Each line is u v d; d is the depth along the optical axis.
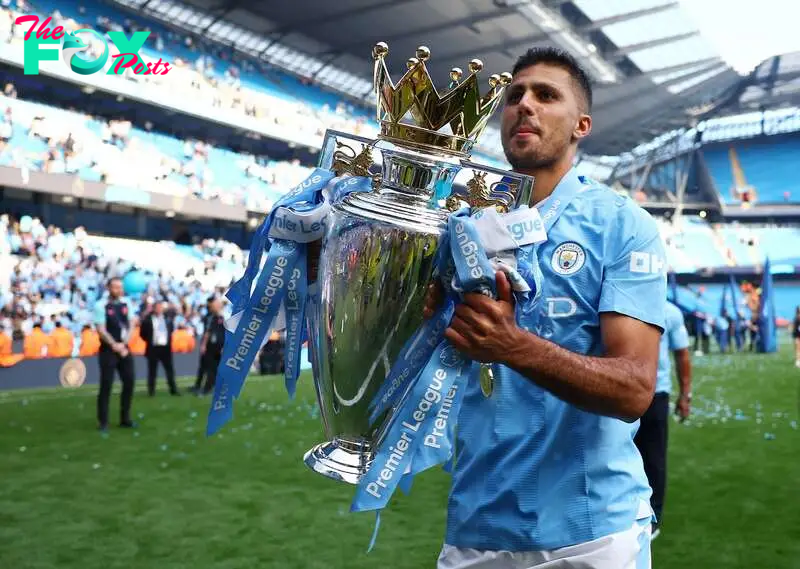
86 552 3.72
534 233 1.04
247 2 21.62
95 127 18.91
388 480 1.06
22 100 17.78
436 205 1.10
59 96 19.36
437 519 4.46
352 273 1.05
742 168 41.84
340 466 1.09
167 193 19.00
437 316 1.07
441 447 1.10
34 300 14.23
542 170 1.51
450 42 25.84
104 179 17.91
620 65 30.91
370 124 27.81
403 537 4.07
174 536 4.02
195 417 9.00
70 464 5.96
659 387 3.40
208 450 6.72
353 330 1.05
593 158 43.41
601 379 1.16
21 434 7.44
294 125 24.11
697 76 33.69
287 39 24.70
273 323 1.24
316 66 26.59
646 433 3.42
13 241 15.59
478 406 1.49
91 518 4.37
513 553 1.44
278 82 25.56
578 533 1.40
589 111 1.53
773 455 6.66
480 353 1.04
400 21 23.66
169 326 11.83
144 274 17.62
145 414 9.23
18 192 18.17
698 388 13.22
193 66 21.92
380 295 1.04
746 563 3.67
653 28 27.58
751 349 27.05
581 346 1.42
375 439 1.11
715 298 37.81
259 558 3.67
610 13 25.08
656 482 3.39
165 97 19.50
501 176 1.08
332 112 26.91
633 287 1.36
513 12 23.47
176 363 15.76
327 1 22.02
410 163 1.06
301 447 6.96
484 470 1.48
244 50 24.58
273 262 1.21
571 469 1.42
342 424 1.10
